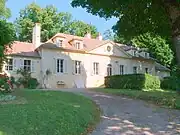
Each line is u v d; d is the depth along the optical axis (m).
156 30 20.00
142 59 44.69
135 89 28.22
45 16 53.41
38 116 9.62
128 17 18.98
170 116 12.86
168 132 9.88
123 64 42.59
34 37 38.91
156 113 13.59
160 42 45.38
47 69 36.16
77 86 37.91
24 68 35.00
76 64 38.50
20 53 35.09
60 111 10.92
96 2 16.80
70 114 10.75
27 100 13.95
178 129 10.35
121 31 20.25
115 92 22.73
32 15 54.22
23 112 9.98
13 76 33.84
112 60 41.59
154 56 47.62
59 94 18.02
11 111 10.05
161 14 18.06
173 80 31.53
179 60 16.05
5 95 15.07
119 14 18.78
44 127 8.61
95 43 42.09
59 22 55.38
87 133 9.50
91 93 22.45
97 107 14.84
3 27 16.31
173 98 17.67
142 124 11.08
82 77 38.66
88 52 39.38
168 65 47.44
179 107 15.12
